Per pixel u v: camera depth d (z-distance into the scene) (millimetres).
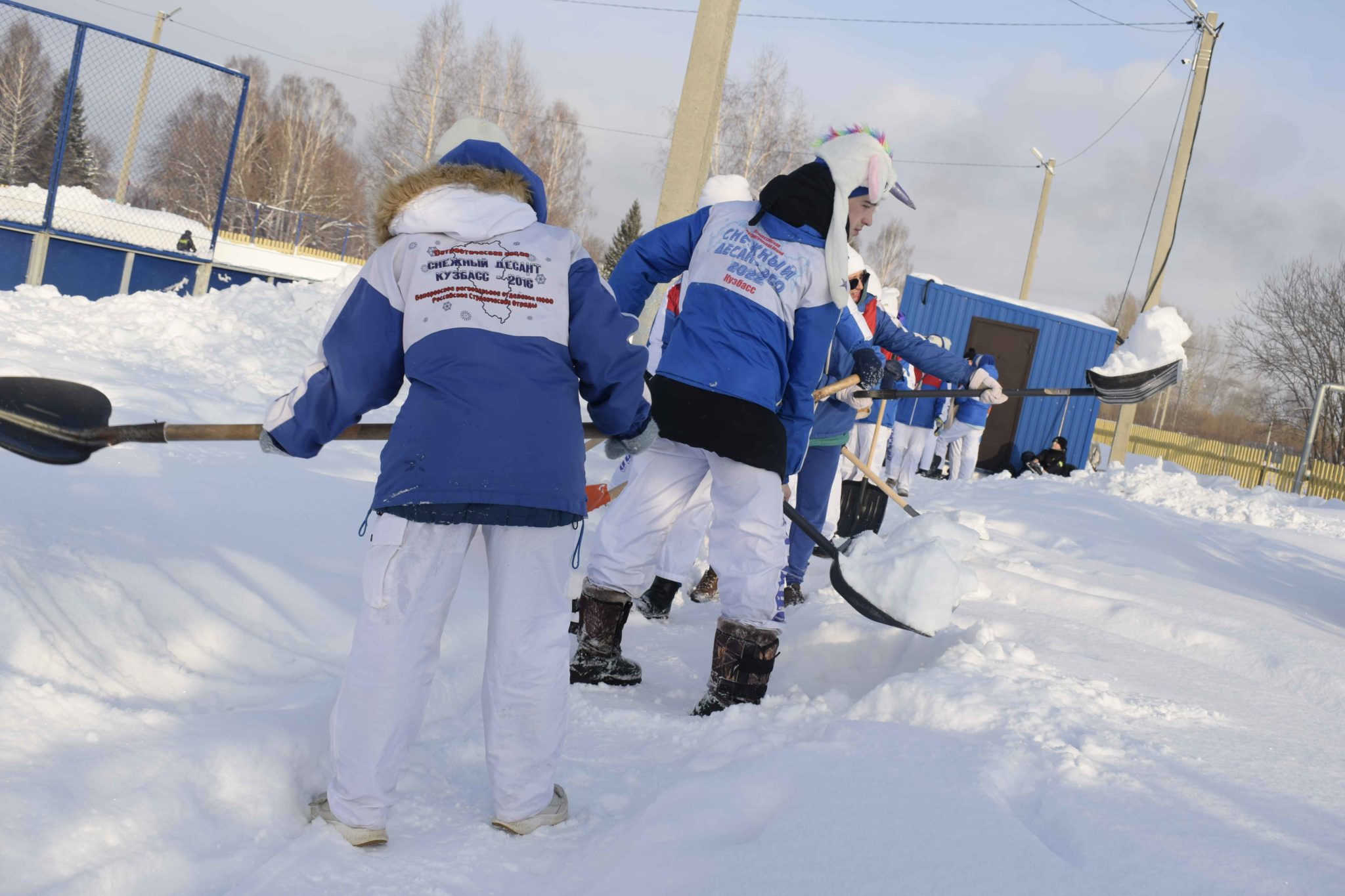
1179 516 10266
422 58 44000
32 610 2525
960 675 3012
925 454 12305
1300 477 19578
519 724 2264
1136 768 2434
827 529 6711
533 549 2264
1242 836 2068
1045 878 1803
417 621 2186
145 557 3188
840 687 3672
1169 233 17062
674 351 3256
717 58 7270
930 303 17172
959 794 2131
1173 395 79375
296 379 8961
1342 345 27219
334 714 2182
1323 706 3549
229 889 1930
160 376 7684
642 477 3410
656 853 2027
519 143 44875
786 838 2008
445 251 2238
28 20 13016
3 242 13242
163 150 16281
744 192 5191
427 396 2168
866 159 3260
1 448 2459
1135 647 4027
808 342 3289
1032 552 6418
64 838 1873
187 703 2627
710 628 4348
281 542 3893
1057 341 16953
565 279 2299
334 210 53250
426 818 2320
